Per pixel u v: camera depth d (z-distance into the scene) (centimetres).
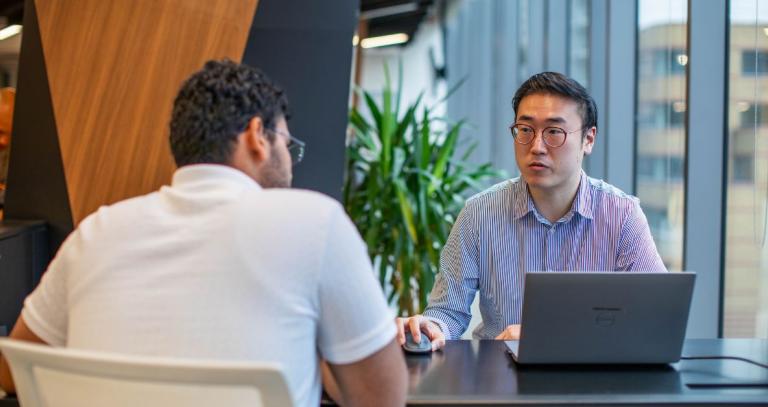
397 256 430
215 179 123
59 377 111
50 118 310
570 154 207
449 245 231
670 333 157
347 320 118
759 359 168
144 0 311
